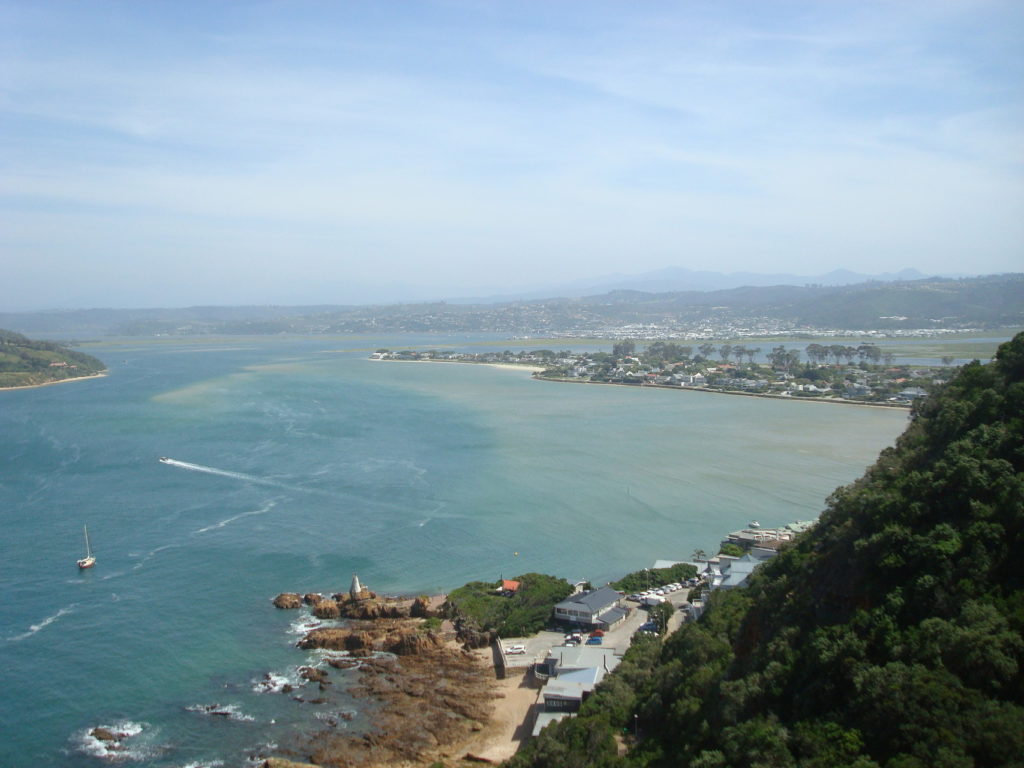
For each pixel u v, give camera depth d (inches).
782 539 4660.4
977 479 2278.5
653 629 3651.6
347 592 4200.3
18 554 4731.8
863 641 2086.6
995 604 1969.7
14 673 3366.1
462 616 3855.8
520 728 2982.3
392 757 2810.0
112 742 2888.8
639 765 2303.2
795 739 1940.2
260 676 3378.4
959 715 1737.2
